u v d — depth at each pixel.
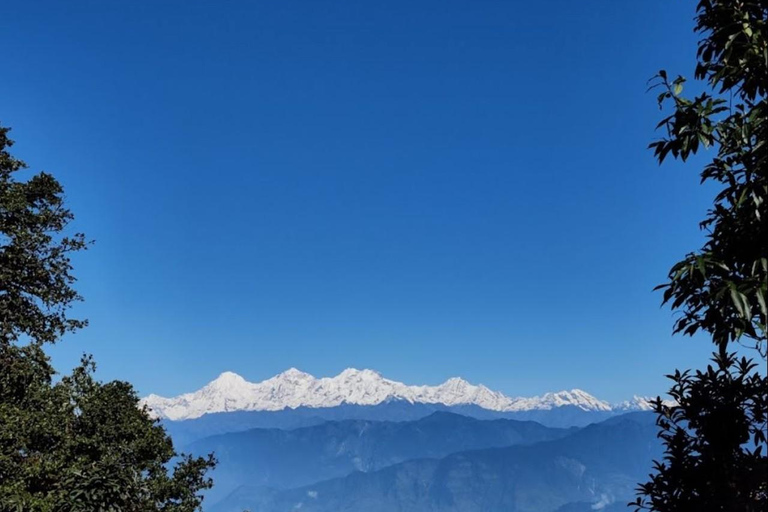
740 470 9.32
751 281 7.33
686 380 10.31
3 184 32.91
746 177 8.13
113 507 17.89
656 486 10.05
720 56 9.00
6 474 28.97
